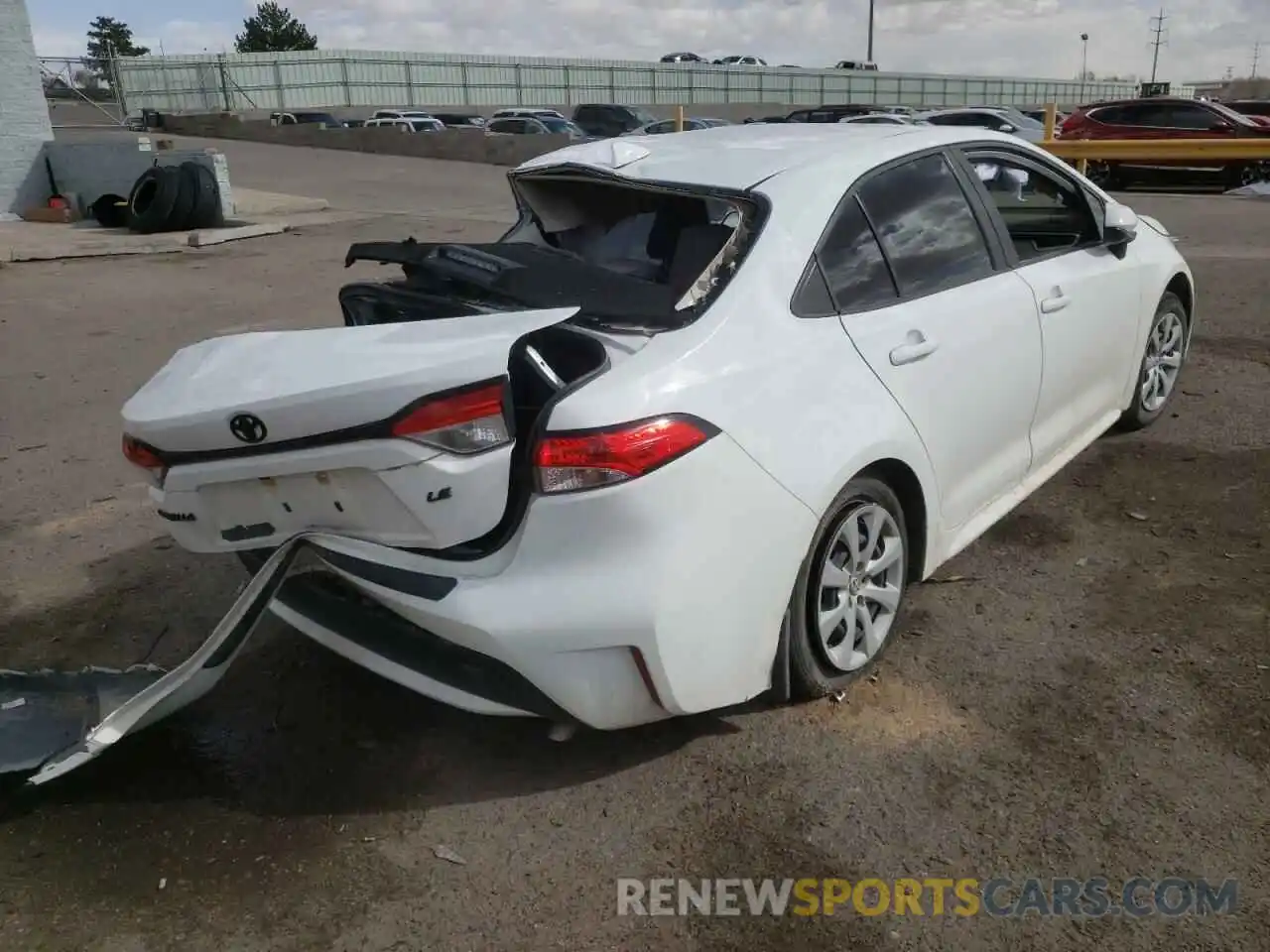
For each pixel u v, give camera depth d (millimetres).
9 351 7988
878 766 2980
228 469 2723
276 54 44938
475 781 2986
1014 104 61531
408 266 3635
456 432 2531
